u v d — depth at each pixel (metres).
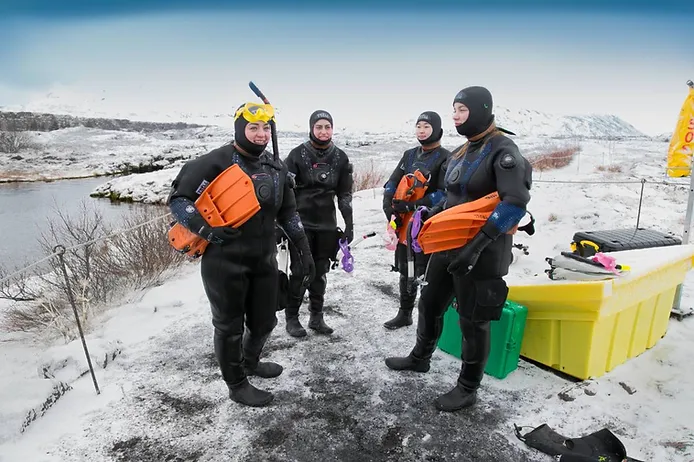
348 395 2.97
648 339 3.41
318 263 3.75
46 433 2.59
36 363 3.55
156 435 2.57
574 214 8.02
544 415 2.72
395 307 4.42
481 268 2.56
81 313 4.35
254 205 2.30
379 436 2.56
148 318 4.20
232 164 2.50
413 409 2.81
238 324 2.69
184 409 2.81
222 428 2.63
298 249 3.05
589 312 2.86
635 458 2.33
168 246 5.80
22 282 5.09
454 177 2.66
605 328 2.96
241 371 2.81
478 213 2.44
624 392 2.88
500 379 3.11
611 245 3.84
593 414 2.68
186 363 3.36
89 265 4.95
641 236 4.10
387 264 5.71
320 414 2.76
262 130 2.49
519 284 3.19
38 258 7.57
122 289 5.14
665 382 2.98
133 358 3.44
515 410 2.78
